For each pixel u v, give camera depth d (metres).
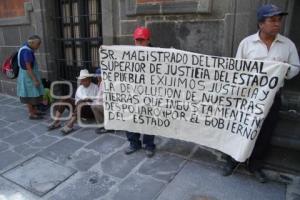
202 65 2.78
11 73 4.48
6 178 2.98
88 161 3.28
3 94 6.20
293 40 3.12
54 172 3.07
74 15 5.05
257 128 2.58
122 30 4.18
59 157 3.38
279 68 2.44
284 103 3.17
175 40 3.73
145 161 3.24
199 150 3.44
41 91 4.59
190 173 2.98
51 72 5.41
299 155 3.04
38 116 4.69
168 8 3.62
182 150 3.46
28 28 5.40
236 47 3.29
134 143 3.41
